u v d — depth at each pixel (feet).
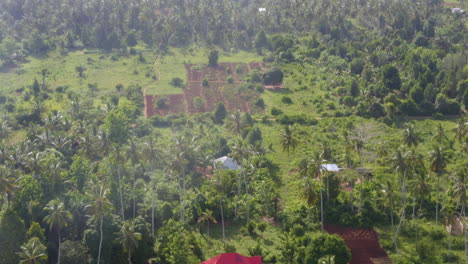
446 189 384.47
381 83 576.61
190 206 368.27
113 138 436.35
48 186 347.36
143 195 374.22
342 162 427.74
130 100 585.22
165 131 523.70
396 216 359.25
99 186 329.52
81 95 600.80
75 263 294.25
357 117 537.24
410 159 333.42
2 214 304.30
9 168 351.87
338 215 354.95
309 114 556.10
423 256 317.01
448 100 538.88
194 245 321.11
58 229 305.32
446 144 463.01
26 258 271.28
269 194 373.61
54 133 437.58
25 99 591.37
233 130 440.86
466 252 314.14
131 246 299.17
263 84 643.45
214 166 406.41
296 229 340.80
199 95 611.06
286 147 366.43
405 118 526.98
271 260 315.37
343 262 293.02
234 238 346.13
